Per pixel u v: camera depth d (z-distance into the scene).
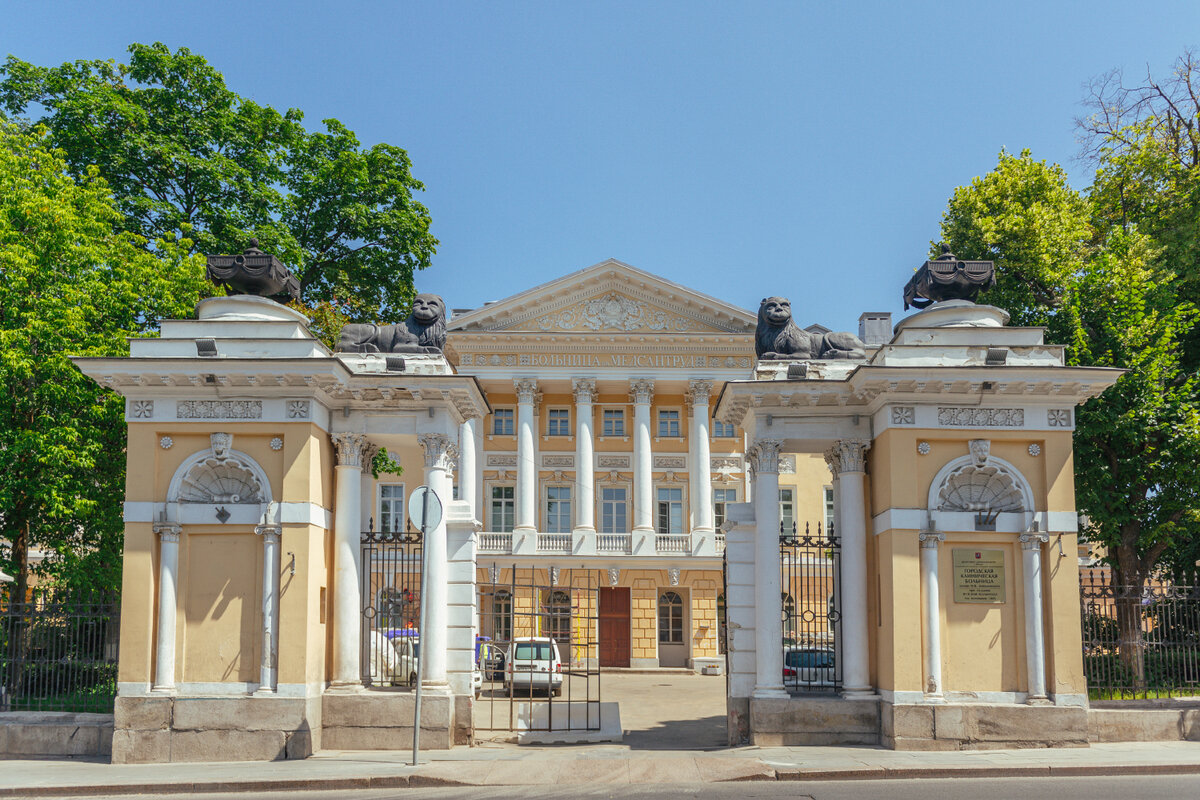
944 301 17.77
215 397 16.64
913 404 16.77
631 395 49.41
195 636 16.39
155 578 16.48
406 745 16.67
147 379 16.42
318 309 31.98
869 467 17.62
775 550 17.44
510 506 49.38
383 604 18.14
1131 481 23.84
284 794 13.39
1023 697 16.33
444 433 17.50
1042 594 16.56
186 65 32.69
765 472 17.58
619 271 48.91
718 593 46.94
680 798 12.34
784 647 18.88
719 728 21.86
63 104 30.11
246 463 16.55
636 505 48.03
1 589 20.20
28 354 22.25
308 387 16.52
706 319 49.00
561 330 48.78
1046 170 30.83
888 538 16.59
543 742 18.12
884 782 13.41
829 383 17.25
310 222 34.44
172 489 16.53
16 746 16.55
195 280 25.94
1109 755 15.27
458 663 17.33
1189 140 29.47
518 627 46.31
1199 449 22.22
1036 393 16.62
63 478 22.50
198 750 15.89
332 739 16.70
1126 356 23.41
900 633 16.28
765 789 12.89
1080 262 28.34
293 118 34.84
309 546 16.36
